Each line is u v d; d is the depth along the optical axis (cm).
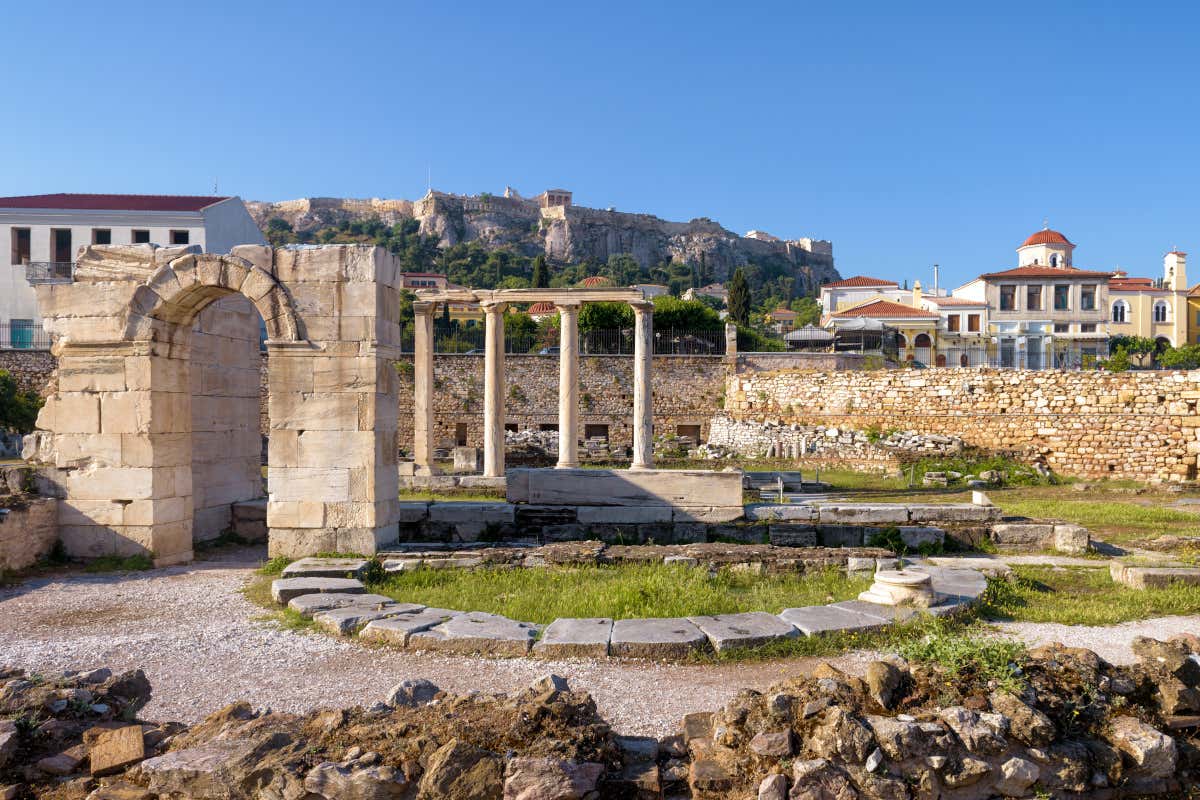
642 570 1145
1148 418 2781
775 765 470
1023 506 2003
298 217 17250
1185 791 512
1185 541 1352
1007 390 3072
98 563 1217
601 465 3278
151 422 1247
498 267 14988
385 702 544
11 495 1224
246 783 453
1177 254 7944
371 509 1202
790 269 19512
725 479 1453
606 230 17888
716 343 5269
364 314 1204
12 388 3753
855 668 726
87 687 562
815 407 3653
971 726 482
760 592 1023
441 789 441
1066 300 6706
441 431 4275
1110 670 565
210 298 1308
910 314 6397
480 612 885
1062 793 488
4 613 946
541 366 4319
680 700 646
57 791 476
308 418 1209
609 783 474
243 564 1280
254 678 710
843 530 1411
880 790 455
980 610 936
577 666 735
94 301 1262
